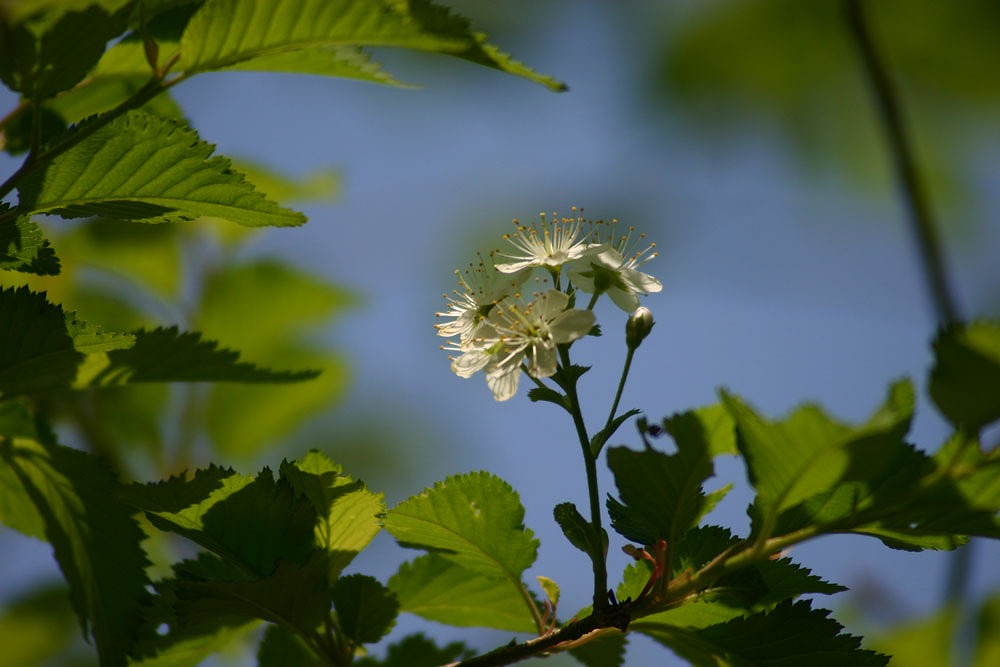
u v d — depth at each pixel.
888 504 1.01
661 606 1.02
